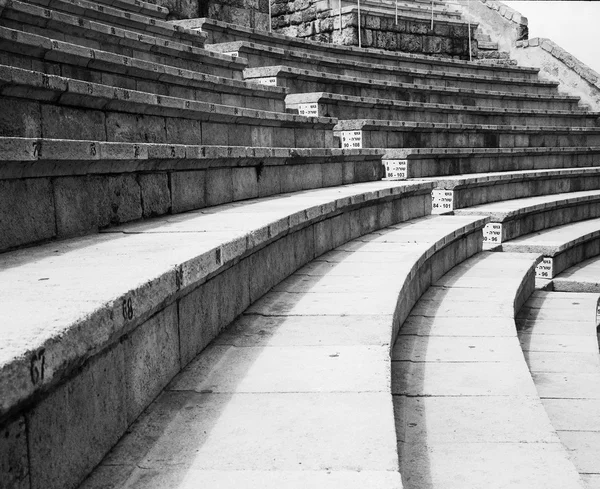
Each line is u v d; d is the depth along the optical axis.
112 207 4.46
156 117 5.74
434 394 3.95
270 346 3.53
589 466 3.62
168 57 8.18
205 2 12.11
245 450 2.37
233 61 9.42
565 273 9.09
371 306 4.26
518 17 18.59
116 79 6.17
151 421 2.61
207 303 3.54
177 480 2.16
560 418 4.27
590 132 15.37
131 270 2.83
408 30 16.91
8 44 4.83
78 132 4.66
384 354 3.38
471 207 9.97
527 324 6.54
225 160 6.04
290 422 2.60
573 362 5.37
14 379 1.63
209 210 5.47
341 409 2.71
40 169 3.73
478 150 11.84
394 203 8.15
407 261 5.71
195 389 2.94
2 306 2.20
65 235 3.97
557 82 17.59
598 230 10.19
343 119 11.10
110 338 2.31
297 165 7.66
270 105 9.05
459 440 3.37
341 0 16.56
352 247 6.48
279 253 4.99
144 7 9.28
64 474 2.02
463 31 17.94
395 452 2.34
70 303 2.23
